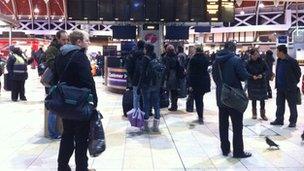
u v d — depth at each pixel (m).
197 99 8.84
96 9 17.23
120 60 15.09
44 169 5.27
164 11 17.16
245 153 6.02
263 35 44.16
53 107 4.31
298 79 8.31
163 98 11.00
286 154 6.17
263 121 9.12
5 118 9.40
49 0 47.84
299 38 25.05
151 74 7.70
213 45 45.31
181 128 8.29
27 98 13.52
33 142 6.84
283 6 42.84
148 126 8.05
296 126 8.47
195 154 6.15
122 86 15.01
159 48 17.25
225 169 5.37
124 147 6.57
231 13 17.16
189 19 17.19
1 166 5.41
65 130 4.55
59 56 4.54
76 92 4.30
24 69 12.59
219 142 7.00
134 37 17.58
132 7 17.19
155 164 5.59
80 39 4.57
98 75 26.80
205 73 8.80
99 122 4.55
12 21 25.39
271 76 11.65
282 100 8.58
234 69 5.80
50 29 49.50
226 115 6.04
